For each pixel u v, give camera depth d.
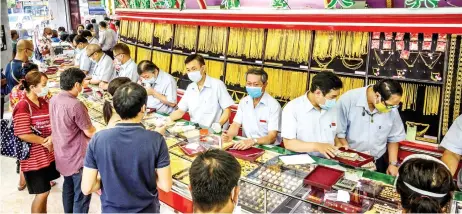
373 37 3.41
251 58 4.38
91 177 1.89
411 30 3.06
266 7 4.03
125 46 4.52
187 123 3.25
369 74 3.48
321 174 2.14
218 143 2.69
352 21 3.38
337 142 2.84
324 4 3.52
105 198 1.89
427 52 3.15
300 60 3.95
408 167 1.34
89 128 2.72
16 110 2.69
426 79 3.19
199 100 3.36
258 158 2.48
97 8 13.05
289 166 2.32
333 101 2.42
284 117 2.73
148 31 6.11
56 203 3.47
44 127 2.83
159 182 1.93
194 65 3.19
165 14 5.44
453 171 2.36
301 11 3.70
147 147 1.82
